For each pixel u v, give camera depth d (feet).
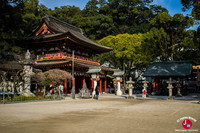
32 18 197.36
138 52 170.19
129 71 195.00
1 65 80.79
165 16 165.48
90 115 40.50
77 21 270.26
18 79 86.22
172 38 172.65
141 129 27.50
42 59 138.41
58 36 126.62
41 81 90.27
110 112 45.47
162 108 55.47
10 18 123.65
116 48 181.27
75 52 150.82
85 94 102.27
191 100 94.79
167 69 149.48
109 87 187.62
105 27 276.62
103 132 25.64
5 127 28.35
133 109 52.29
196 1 104.73
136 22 327.26
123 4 308.19
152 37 161.89
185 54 175.73
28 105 61.26
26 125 29.84
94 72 112.37
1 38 147.02
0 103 66.03
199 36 114.83
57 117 37.50
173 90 143.74
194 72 203.62
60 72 91.91
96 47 158.61
